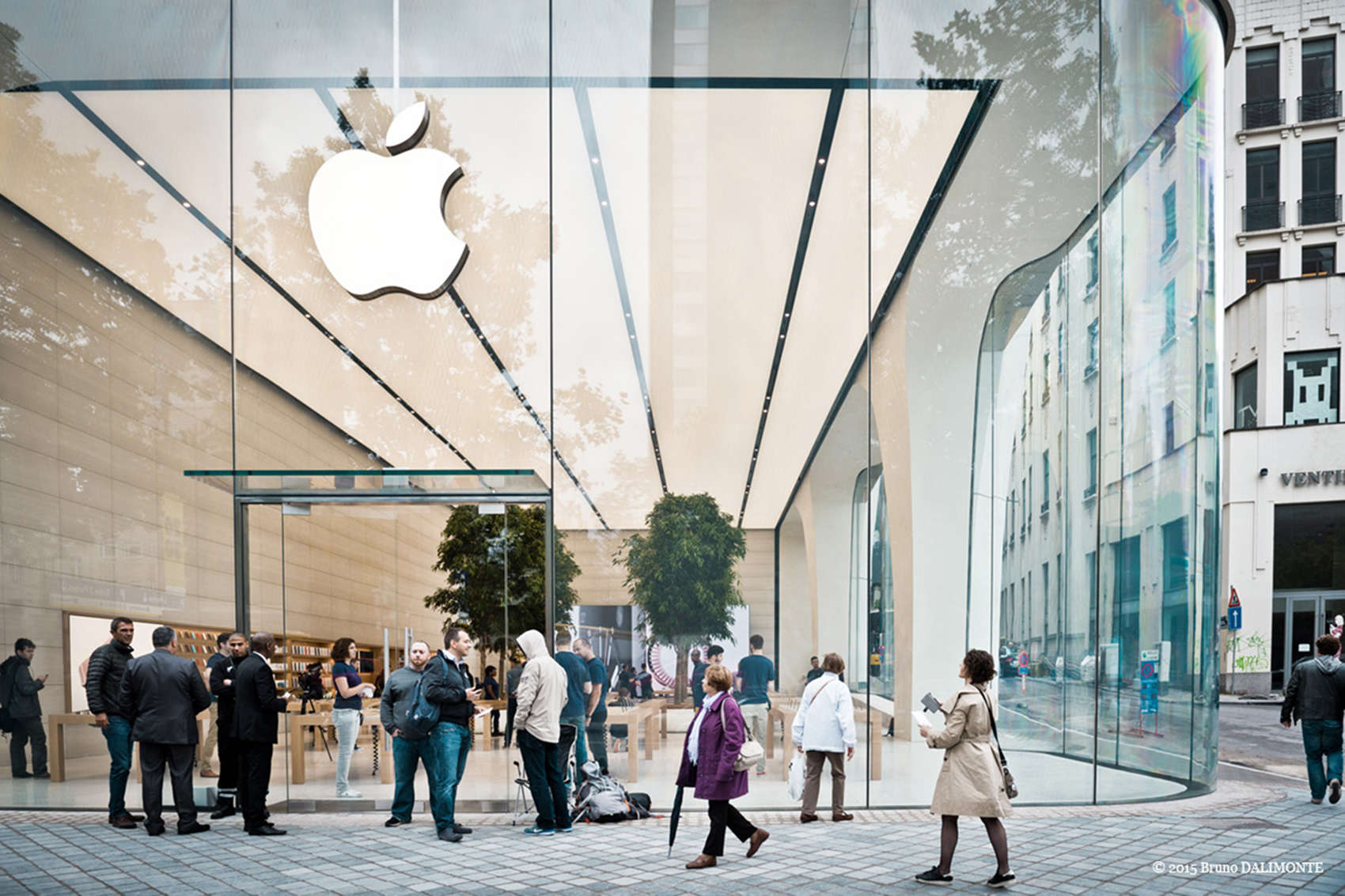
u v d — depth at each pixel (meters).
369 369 8.86
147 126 9.02
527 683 7.12
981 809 5.37
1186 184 9.49
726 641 8.41
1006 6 8.96
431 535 8.66
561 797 7.26
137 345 8.92
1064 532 8.80
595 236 8.84
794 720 8.11
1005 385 8.80
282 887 5.50
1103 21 9.06
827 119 8.84
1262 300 30.14
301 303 8.92
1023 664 8.56
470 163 8.93
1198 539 9.22
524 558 8.61
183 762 7.19
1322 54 31.84
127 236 9.00
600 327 8.78
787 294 8.76
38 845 6.79
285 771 8.40
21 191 9.04
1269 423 29.69
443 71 8.95
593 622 8.47
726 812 6.05
